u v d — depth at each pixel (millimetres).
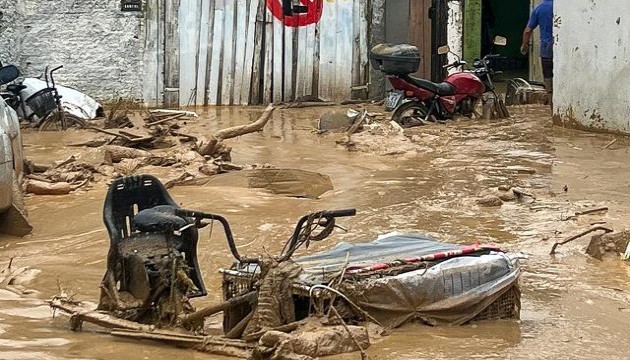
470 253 5602
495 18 26672
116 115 15219
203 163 10648
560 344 5059
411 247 5750
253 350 4699
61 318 5523
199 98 18859
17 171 9078
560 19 14391
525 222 7984
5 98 14453
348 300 5012
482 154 11891
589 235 7465
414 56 14867
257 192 9438
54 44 18266
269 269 5062
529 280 6301
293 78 19109
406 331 5180
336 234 7539
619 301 5848
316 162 11305
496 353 4891
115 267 5391
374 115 15641
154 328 5125
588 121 13961
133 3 18391
